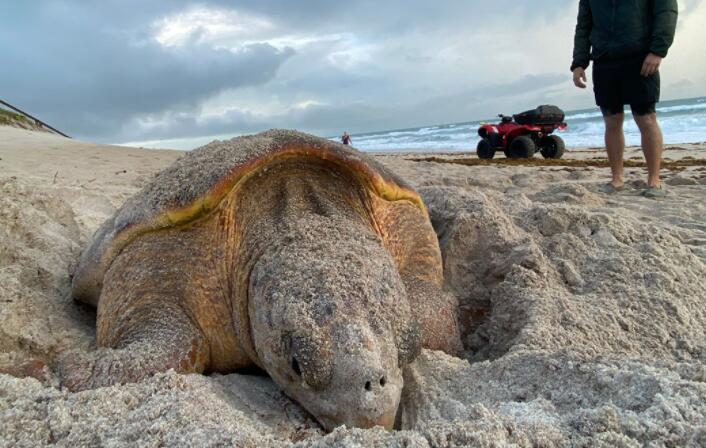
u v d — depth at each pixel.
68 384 1.06
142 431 0.80
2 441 0.79
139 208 1.39
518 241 1.81
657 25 2.83
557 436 0.77
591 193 3.14
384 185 1.40
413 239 1.52
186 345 1.19
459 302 1.68
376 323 0.98
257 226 1.25
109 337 1.29
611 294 1.53
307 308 0.98
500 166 5.65
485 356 1.44
